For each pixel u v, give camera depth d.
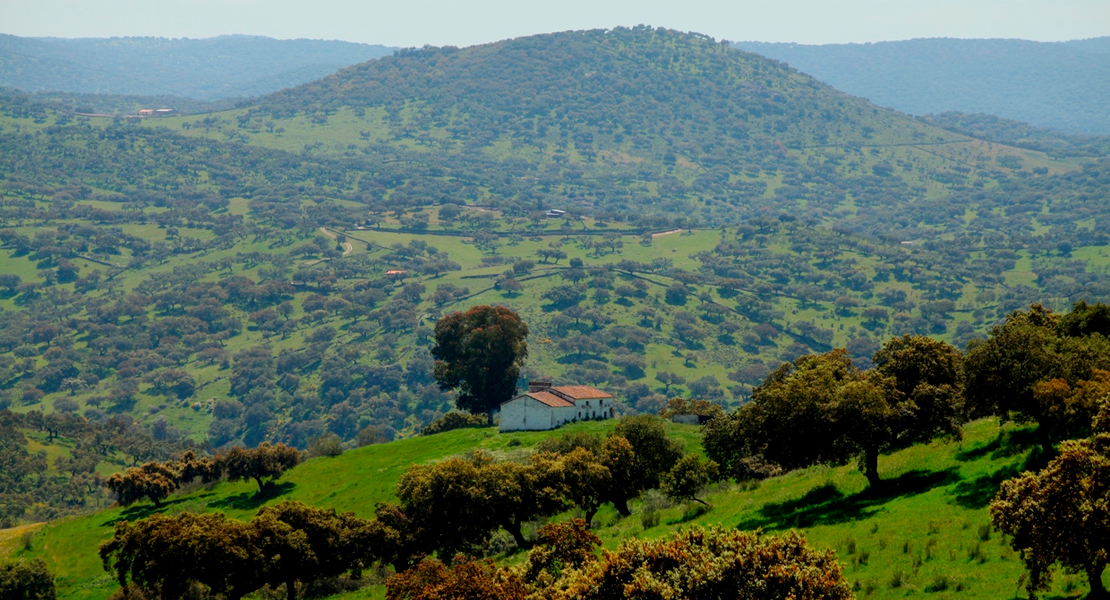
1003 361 151.88
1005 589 101.94
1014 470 144.38
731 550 90.06
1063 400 138.62
